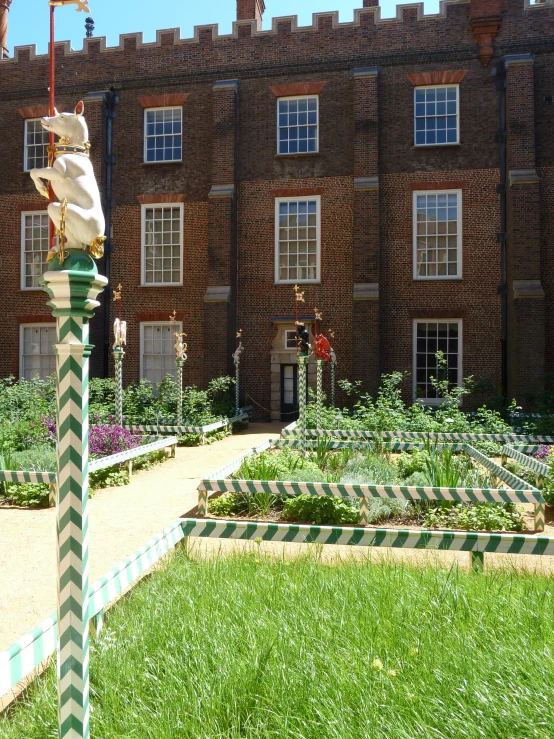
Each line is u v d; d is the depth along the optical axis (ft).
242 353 76.38
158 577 18.17
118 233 79.15
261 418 75.82
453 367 72.28
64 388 8.59
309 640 12.89
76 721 8.78
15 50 82.02
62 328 8.59
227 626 13.73
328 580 17.04
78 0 9.68
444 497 27.32
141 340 78.02
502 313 70.44
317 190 74.95
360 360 70.85
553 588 16.67
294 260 75.72
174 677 11.46
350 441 45.47
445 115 73.15
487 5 70.69
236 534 20.98
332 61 74.95
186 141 78.28
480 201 71.67
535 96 70.33
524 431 52.34
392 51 73.72
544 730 9.72
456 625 13.70
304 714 10.55
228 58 77.56
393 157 73.46
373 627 13.57
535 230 67.26
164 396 68.33
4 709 12.12
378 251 71.67
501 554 22.66
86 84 80.53
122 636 13.83
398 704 10.59
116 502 32.68
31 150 81.51
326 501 28.55
